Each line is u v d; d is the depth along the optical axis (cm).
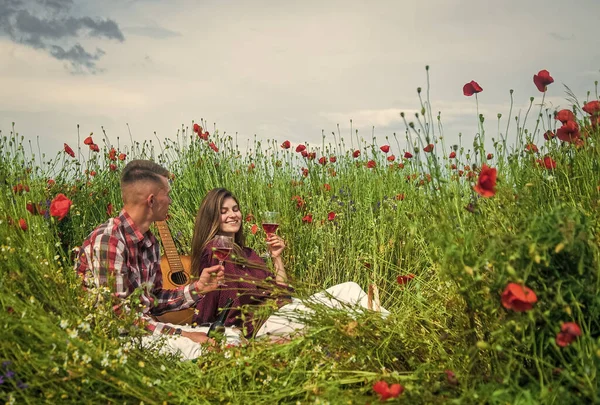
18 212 385
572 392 234
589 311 240
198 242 445
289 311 348
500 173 342
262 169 690
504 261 248
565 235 234
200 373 295
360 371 279
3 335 260
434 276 384
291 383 283
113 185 649
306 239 568
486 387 239
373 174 710
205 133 704
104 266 353
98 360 266
